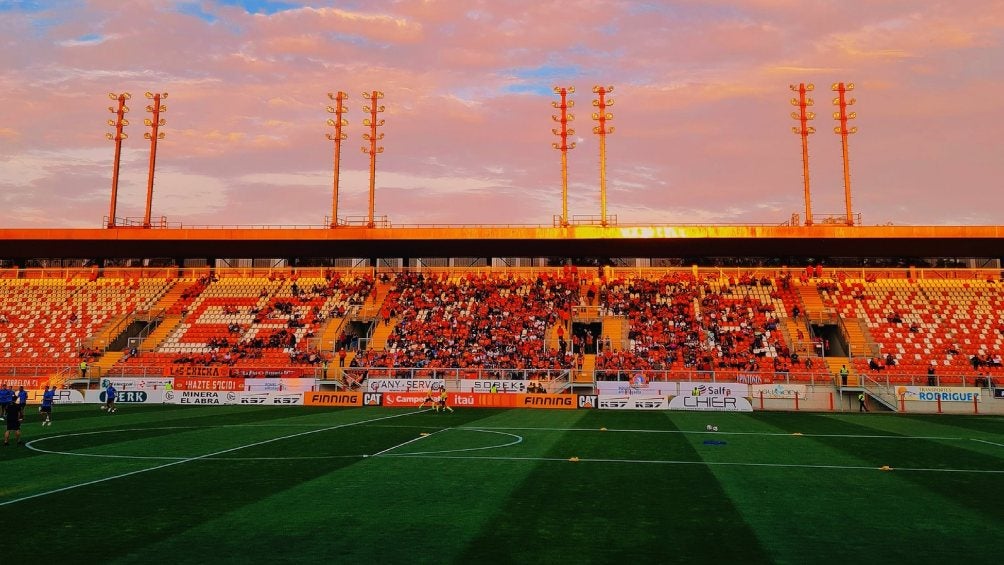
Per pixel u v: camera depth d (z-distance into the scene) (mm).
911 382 50219
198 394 50625
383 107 70438
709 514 16172
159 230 61438
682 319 59656
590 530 14688
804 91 66000
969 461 24375
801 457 25062
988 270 63031
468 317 61219
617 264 66625
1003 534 14633
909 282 62969
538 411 44875
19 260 70625
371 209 68750
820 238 57250
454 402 49156
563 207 65188
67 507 16625
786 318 59531
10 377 53625
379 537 14078
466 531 14555
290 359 57156
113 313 64438
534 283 65188
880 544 13844
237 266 69250
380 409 45875
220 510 16359
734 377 51188
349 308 63219
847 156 65188
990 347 55094
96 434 31016
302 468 22125
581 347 59000
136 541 13727
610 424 36500
